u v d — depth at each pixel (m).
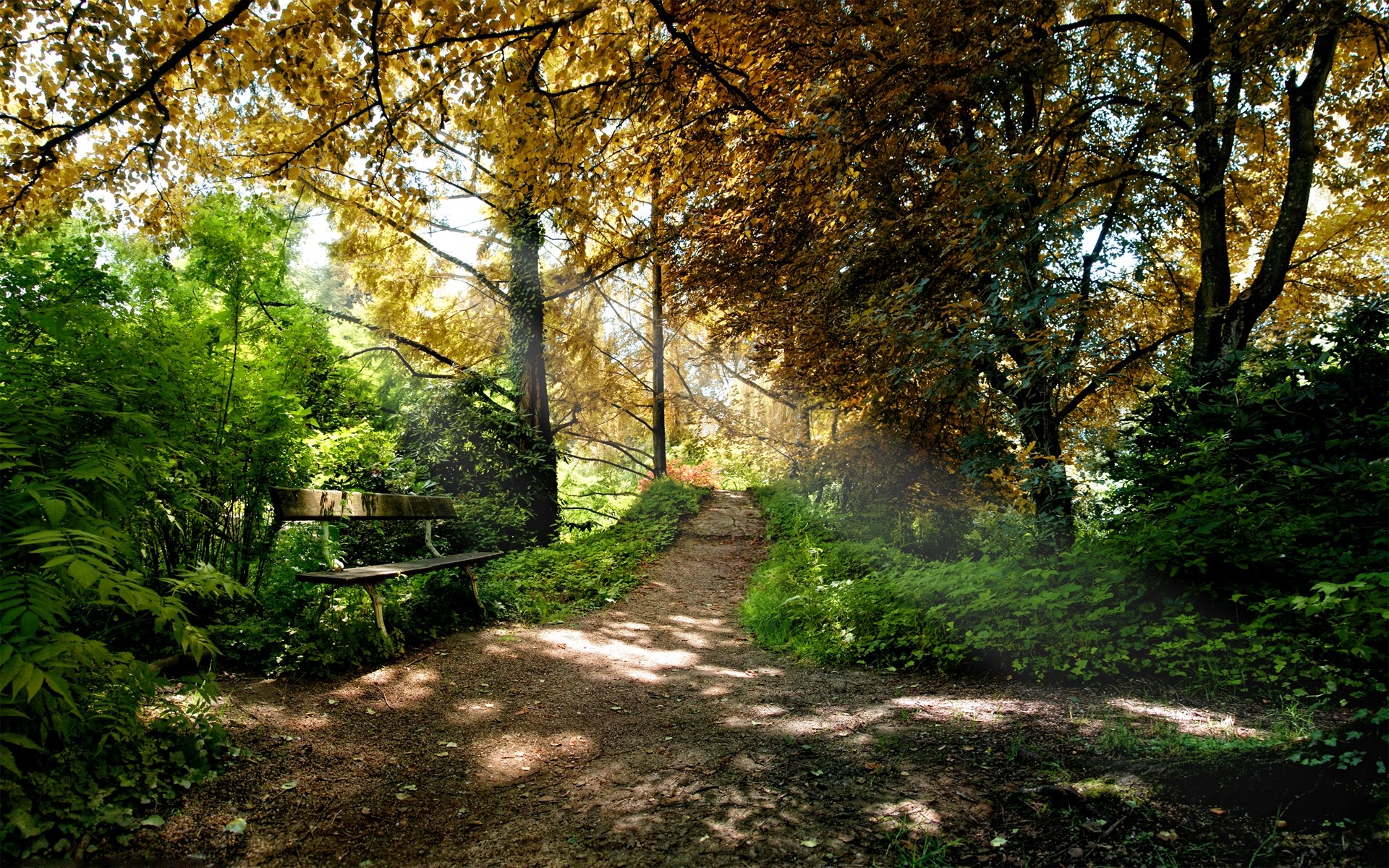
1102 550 4.76
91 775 2.39
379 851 2.43
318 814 2.63
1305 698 3.25
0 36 4.75
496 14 4.88
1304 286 9.39
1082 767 2.74
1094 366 8.39
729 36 6.18
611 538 10.82
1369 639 3.17
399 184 6.25
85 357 3.50
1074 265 8.12
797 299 8.41
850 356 7.79
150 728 2.76
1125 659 3.92
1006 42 5.94
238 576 4.56
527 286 11.43
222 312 4.67
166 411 3.86
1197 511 4.31
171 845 2.28
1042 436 6.98
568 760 3.34
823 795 2.82
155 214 6.24
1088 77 7.41
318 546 5.49
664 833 2.56
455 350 12.19
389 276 11.51
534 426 11.51
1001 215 5.72
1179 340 9.05
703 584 8.91
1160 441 5.71
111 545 2.57
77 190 5.84
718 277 9.65
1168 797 2.32
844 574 7.14
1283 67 7.23
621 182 7.96
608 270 11.95
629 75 5.96
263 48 4.88
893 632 5.10
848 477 9.98
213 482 4.35
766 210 8.31
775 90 6.93
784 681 4.77
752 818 2.65
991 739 3.21
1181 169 7.18
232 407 4.44
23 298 3.68
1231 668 3.61
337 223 10.50
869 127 6.43
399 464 9.21
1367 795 2.03
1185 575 4.25
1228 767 2.37
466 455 10.84
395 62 5.33
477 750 3.39
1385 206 8.57
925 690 4.25
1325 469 4.33
